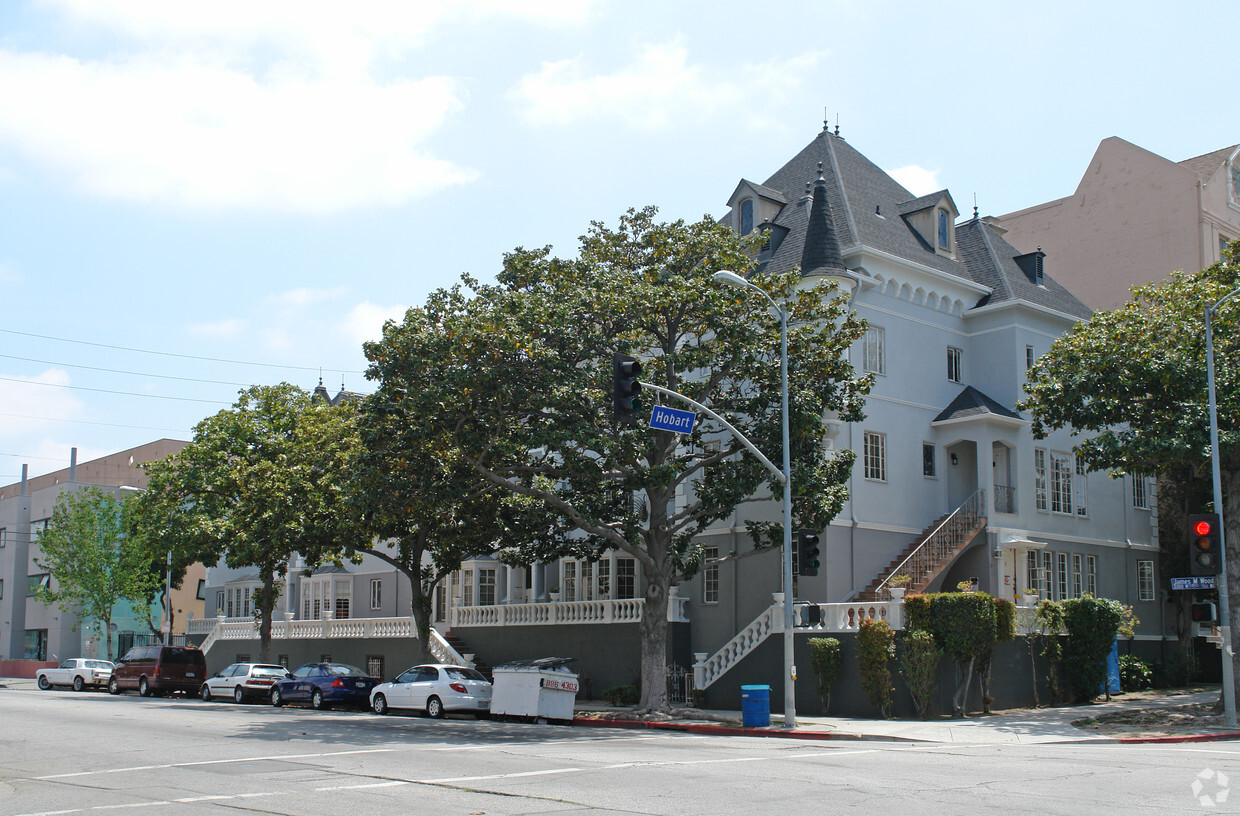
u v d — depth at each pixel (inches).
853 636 1079.6
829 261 1274.6
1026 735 871.7
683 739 856.3
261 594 1662.2
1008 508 1386.6
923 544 1264.8
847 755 706.2
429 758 666.8
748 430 1063.6
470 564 1669.5
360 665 1697.8
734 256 1043.9
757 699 939.3
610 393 989.2
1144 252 1792.6
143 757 681.0
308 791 518.6
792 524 1093.1
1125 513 1561.3
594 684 1379.2
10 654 2620.6
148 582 2219.5
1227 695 868.6
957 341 1469.0
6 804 486.9
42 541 2215.8
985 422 1359.5
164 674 1557.6
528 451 1143.6
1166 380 1000.2
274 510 1392.7
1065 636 1191.6
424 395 933.2
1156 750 741.9
